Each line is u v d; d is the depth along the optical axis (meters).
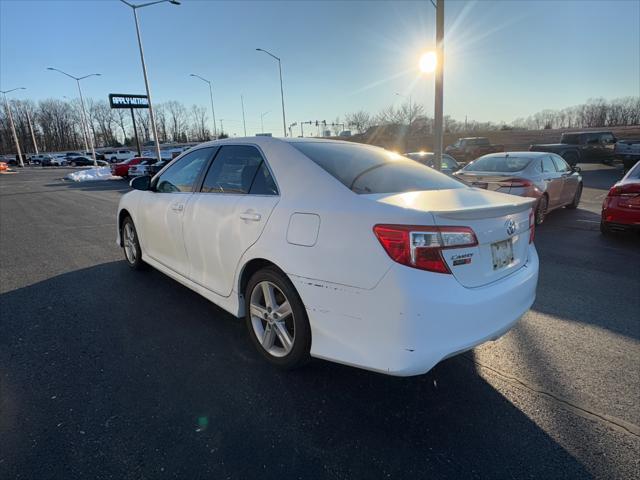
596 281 4.75
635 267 5.31
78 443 2.14
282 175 2.79
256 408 2.44
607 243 6.64
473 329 2.21
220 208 3.15
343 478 1.92
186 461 2.02
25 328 3.49
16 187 21.98
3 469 1.96
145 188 4.35
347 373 2.82
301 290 2.46
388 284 2.08
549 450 2.11
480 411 2.42
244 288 3.08
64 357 3.02
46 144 100.94
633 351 3.11
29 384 2.68
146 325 3.55
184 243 3.68
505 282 2.46
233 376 2.78
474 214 2.21
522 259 2.74
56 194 17.19
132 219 4.77
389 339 2.12
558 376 2.78
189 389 2.62
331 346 2.37
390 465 2.01
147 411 2.40
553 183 8.33
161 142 102.12
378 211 2.17
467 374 2.81
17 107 95.12
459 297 2.13
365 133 59.59
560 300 4.15
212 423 2.30
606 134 24.64
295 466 1.99
